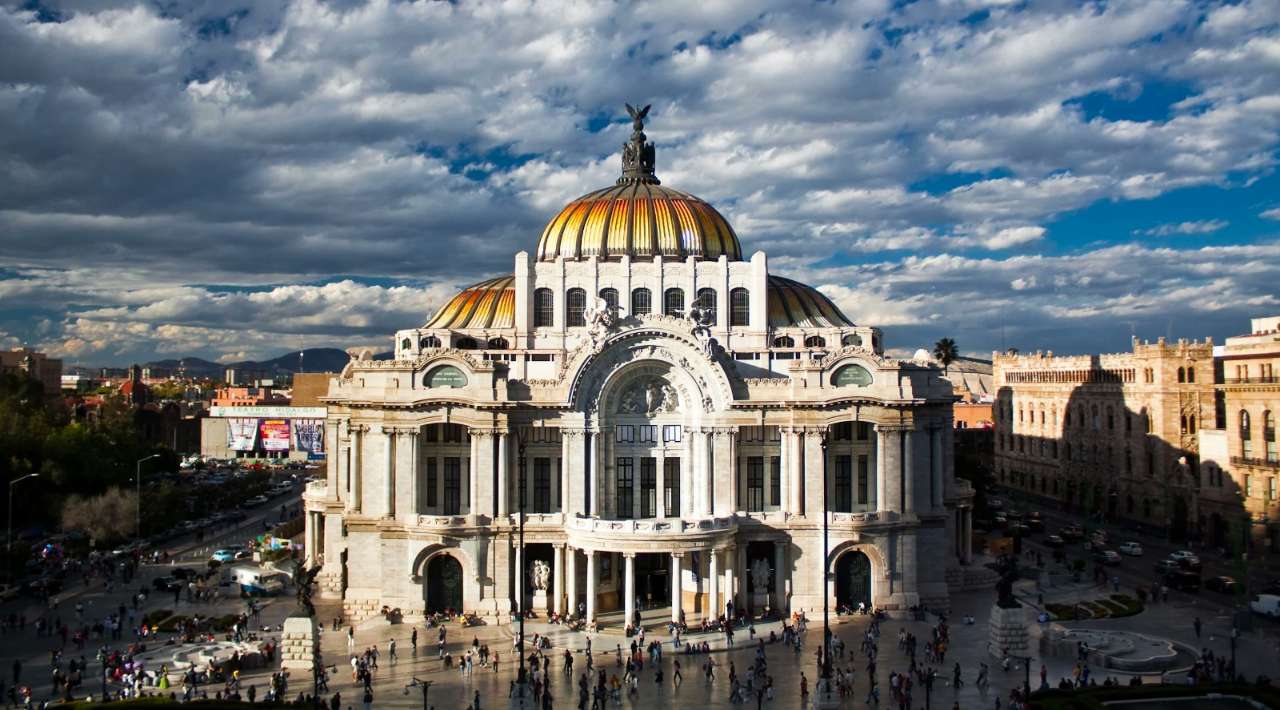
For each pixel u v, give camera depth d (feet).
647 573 396.57
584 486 380.78
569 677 305.73
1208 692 274.57
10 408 597.11
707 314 432.25
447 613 376.68
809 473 384.88
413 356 419.54
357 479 395.14
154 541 558.15
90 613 390.63
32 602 410.93
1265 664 314.55
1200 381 551.59
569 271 432.66
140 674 291.38
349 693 287.89
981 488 573.33
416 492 382.22
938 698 281.54
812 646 339.57
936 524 395.34
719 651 334.85
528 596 380.78
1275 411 470.80
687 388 384.68
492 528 376.07
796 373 384.88
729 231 460.96
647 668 315.78
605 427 386.73
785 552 383.04
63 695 283.59
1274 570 444.96
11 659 323.57
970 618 369.30
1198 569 447.01
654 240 442.09
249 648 320.91
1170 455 553.23
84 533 522.06
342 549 424.05
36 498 549.95
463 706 276.00
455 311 458.09
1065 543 529.86
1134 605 387.34
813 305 458.91
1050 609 385.09
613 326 379.55
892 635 352.90
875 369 386.73
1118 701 270.87
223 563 484.74
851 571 385.70
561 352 427.33
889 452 386.11
